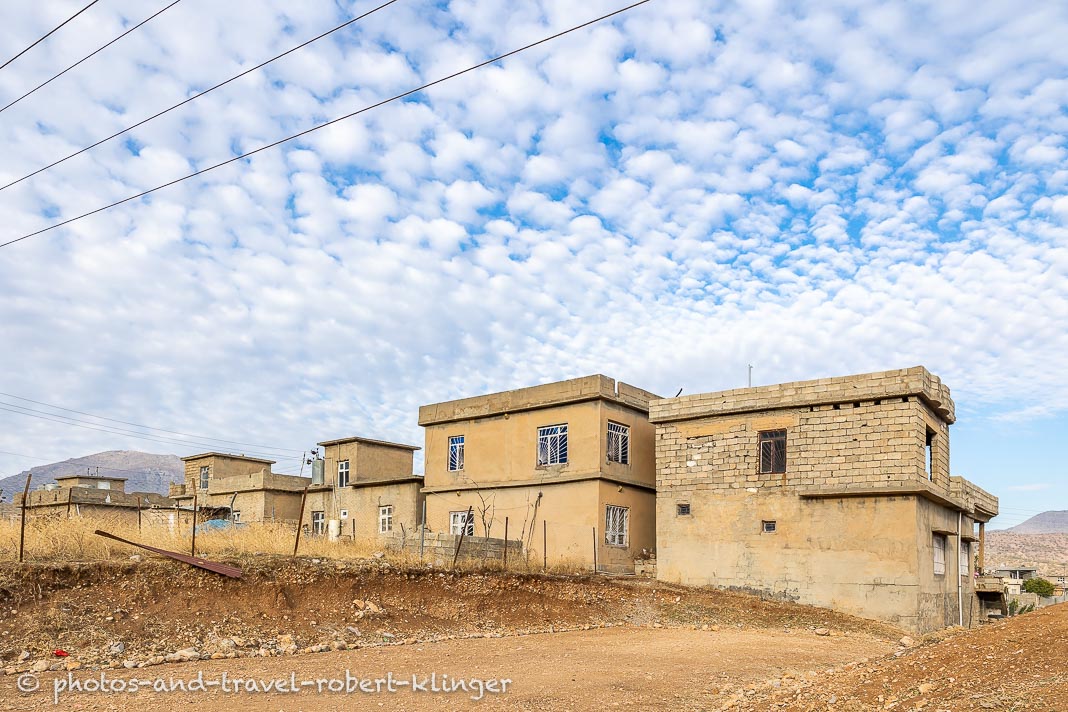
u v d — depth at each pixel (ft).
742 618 83.97
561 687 47.19
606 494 106.93
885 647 70.49
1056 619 47.50
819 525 89.71
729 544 95.45
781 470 93.50
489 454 118.62
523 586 82.23
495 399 119.24
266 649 55.11
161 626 55.62
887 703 36.52
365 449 146.82
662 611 85.71
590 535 105.09
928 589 87.35
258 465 181.98
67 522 67.46
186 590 60.34
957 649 44.39
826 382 91.09
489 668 52.44
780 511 92.38
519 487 113.91
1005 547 588.91
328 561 73.15
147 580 59.62
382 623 66.28
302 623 61.98
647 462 115.24
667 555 100.07
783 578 91.04
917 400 86.58
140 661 49.08
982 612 113.50
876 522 86.48
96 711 38.50
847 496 88.43
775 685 49.19
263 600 62.90
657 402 103.91
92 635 51.83
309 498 151.94
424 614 71.26
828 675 49.37
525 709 41.91
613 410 110.42
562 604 82.58
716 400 98.78
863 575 86.33
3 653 47.44
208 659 51.70
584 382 109.29
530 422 114.93
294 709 39.99
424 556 85.10
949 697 34.78
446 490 122.62
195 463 178.91
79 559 61.72
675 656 60.29
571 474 108.68
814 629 79.71
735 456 96.78
